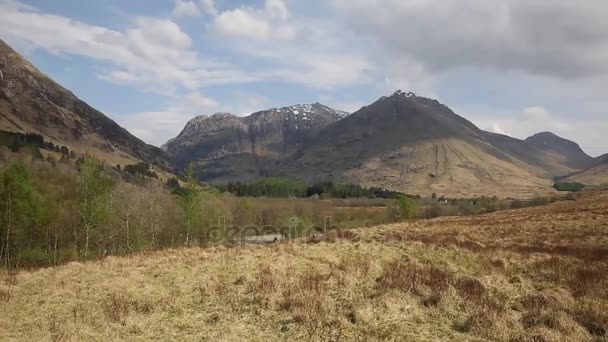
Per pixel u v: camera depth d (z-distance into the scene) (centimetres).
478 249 2662
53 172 8550
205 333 1165
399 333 1105
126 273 2016
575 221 4497
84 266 2345
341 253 2439
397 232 4238
